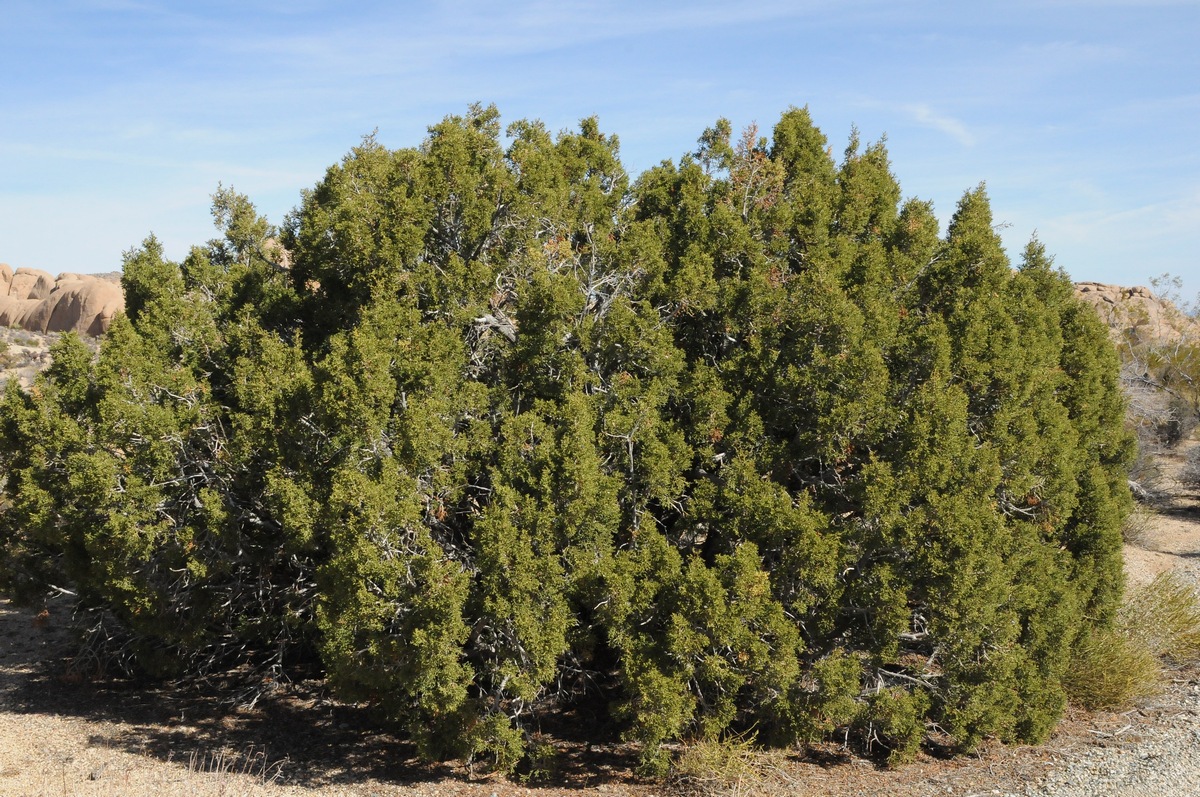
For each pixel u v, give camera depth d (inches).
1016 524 354.3
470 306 328.8
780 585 311.9
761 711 320.2
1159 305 1274.6
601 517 295.3
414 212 332.8
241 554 348.5
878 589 306.8
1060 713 351.9
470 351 345.7
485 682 329.4
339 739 354.3
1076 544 418.3
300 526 295.7
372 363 290.4
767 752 324.2
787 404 333.4
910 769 327.0
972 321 349.1
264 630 369.7
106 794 289.3
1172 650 446.9
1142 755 333.7
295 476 310.5
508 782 316.2
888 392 332.2
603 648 388.2
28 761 321.4
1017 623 333.7
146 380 348.5
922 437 311.6
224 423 364.2
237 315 394.6
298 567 361.1
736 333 358.0
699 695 305.7
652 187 429.7
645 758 299.3
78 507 340.5
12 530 402.9
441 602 275.0
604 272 355.3
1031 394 368.2
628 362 331.9
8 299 2020.2
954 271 381.4
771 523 306.8
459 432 323.6
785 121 451.2
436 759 319.0
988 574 312.5
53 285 2196.1
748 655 293.0
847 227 394.0
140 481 327.0
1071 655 392.2
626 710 295.4
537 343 324.2
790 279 354.0
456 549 315.0
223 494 344.8
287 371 334.3
